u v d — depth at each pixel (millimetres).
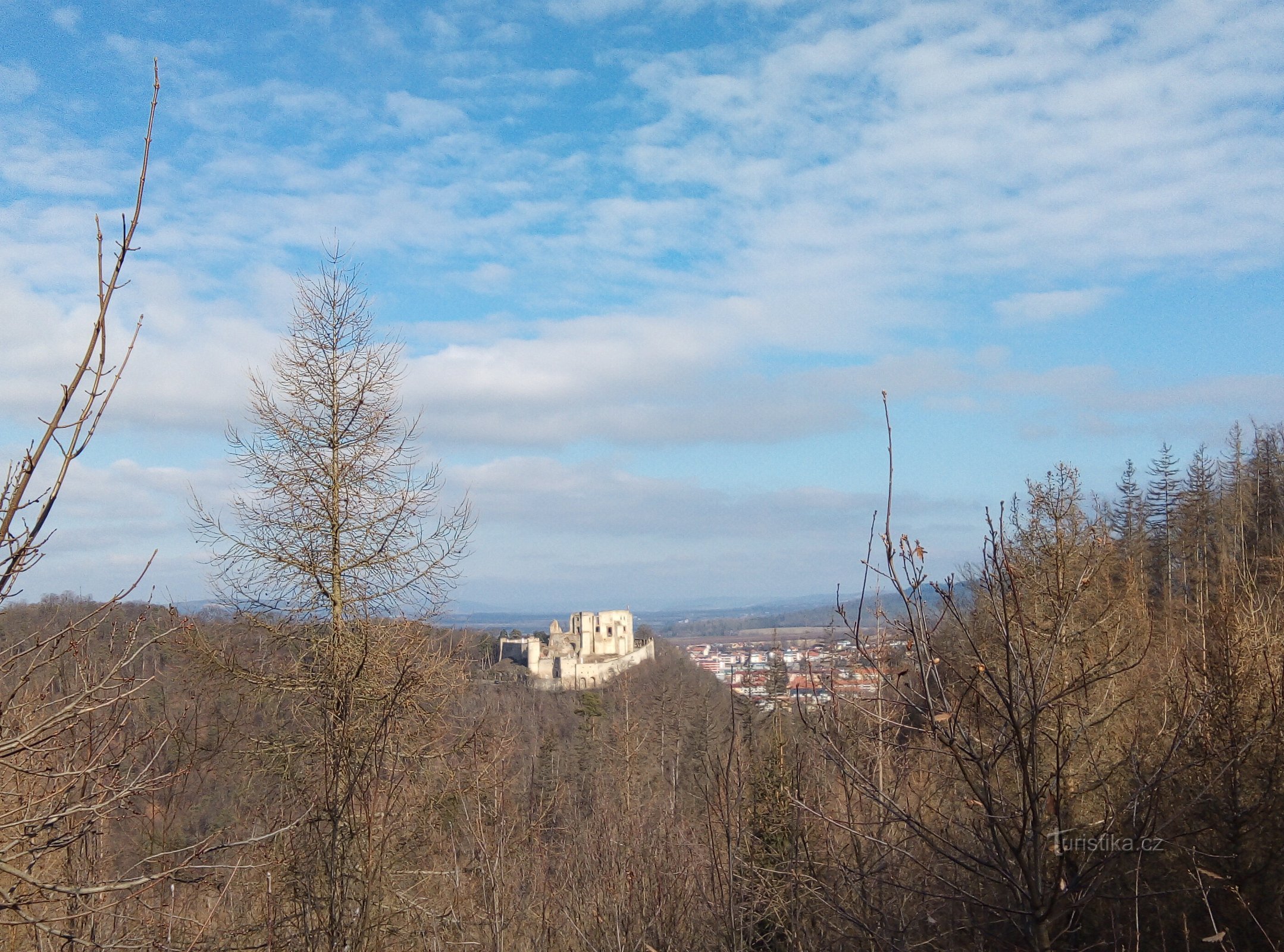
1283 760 7434
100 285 4078
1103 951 5633
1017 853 4055
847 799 5465
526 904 10586
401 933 11391
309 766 11672
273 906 8922
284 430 13602
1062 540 9094
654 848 8867
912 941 5133
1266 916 7367
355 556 13523
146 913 7137
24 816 5320
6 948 5836
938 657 4340
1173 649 9406
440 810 12094
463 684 13734
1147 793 4676
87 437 4105
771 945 7836
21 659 5680
